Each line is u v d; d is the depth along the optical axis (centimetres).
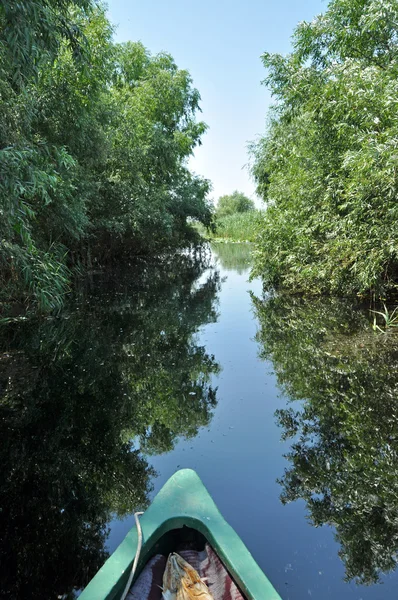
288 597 185
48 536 236
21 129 593
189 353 579
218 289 1188
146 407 409
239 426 359
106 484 285
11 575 209
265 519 238
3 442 344
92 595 154
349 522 235
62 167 771
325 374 467
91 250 1482
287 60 764
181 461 305
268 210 977
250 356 555
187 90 2016
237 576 162
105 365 527
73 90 808
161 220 1570
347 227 659
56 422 378
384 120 557
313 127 734
